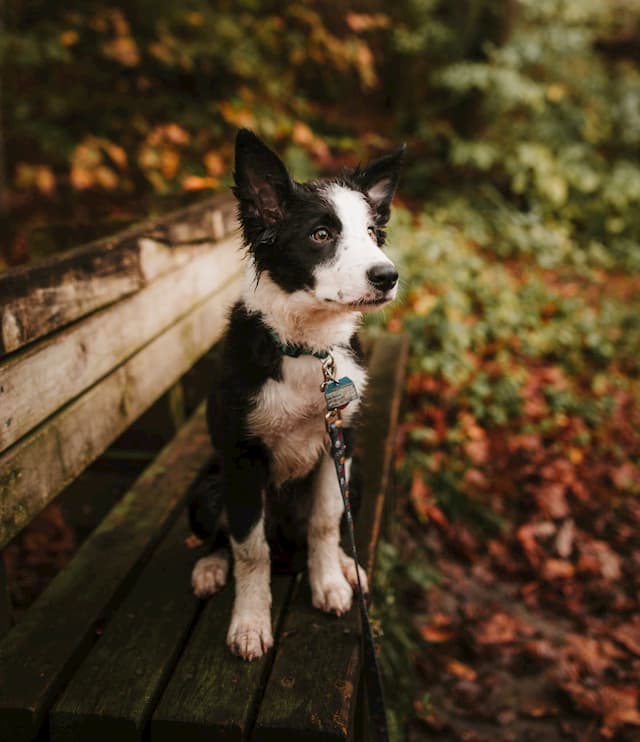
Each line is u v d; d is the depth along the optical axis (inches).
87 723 26.4
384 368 60.1
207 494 35.3
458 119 123.6
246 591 31.2
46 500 31.7
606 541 62.4
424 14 127.0
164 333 45.6
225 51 97.6
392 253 85.7
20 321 29.9
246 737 26.5
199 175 88.4
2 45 83.7
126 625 31.0
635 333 91.7
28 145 97.9
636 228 124.3
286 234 32.0
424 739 44.6
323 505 32.9
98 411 36.7
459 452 69.3
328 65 118.6
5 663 28.3
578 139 129.7
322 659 29.1
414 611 54.1
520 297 91.3
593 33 143.7
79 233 63.0
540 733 45.3
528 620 54.1
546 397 77.5
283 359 32.3
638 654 51.2
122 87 98.2
